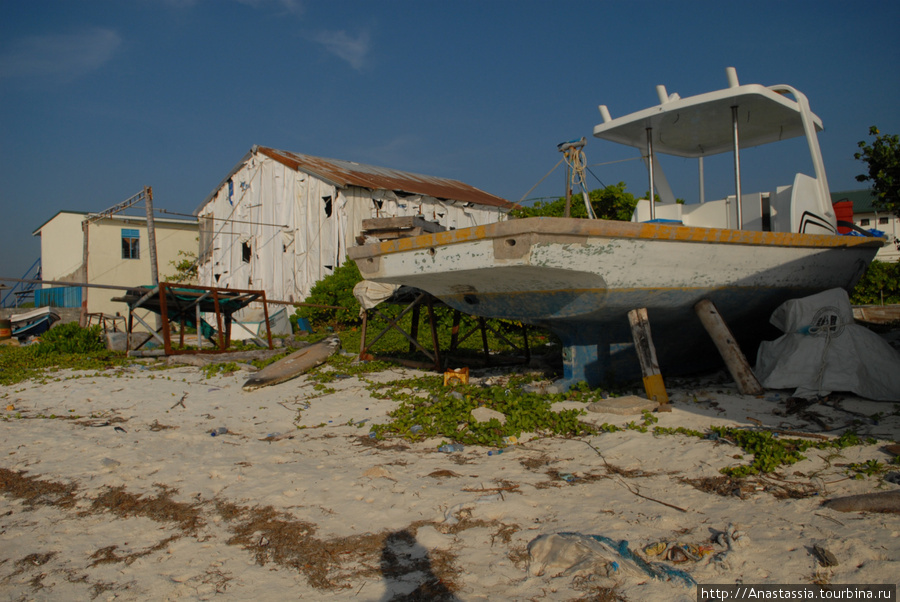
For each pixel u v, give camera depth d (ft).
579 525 12.50
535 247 20.02
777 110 29.19
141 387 31.45
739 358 23.76
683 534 11.89
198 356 40.60
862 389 20.94
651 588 9.87
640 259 22.27
